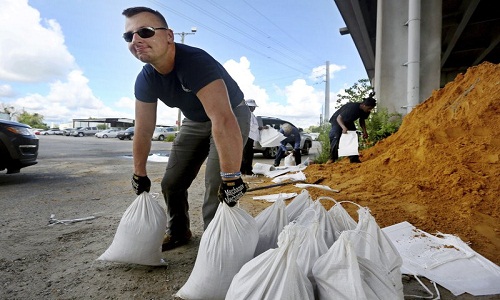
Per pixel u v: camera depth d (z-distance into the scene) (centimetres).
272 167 690
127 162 1015
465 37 2081
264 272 127
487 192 324
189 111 223
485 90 457
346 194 403
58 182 610
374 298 121
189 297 165
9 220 345
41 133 5312
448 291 187
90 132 4984
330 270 128
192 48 192
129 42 181
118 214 370
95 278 209
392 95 870
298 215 210
